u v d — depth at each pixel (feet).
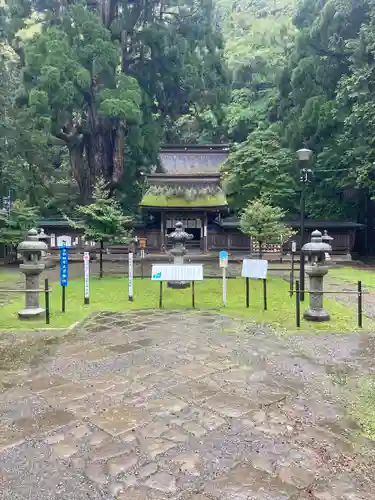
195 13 88.48
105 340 21.35
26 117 74.95
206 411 13.17
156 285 42.45
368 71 65.00
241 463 10.33
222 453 10.76
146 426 12.16
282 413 13.08
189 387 15.14
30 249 25.44
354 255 85.87
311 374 16.60
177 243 41.52
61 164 112.98
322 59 83.71
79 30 74.64
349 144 75.61
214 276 48.62
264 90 116.88
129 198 96.07
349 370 17.07
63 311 28.22
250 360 18.25
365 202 89.40
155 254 80.64
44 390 14.83
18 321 25.36
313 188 88.79
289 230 58.49
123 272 56.18
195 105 101.04
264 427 12.17
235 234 83.92
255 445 11.18
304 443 11.31
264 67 121.19
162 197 79.77
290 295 34.50
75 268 62.69
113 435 11.62
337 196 88.89
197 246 88.89
